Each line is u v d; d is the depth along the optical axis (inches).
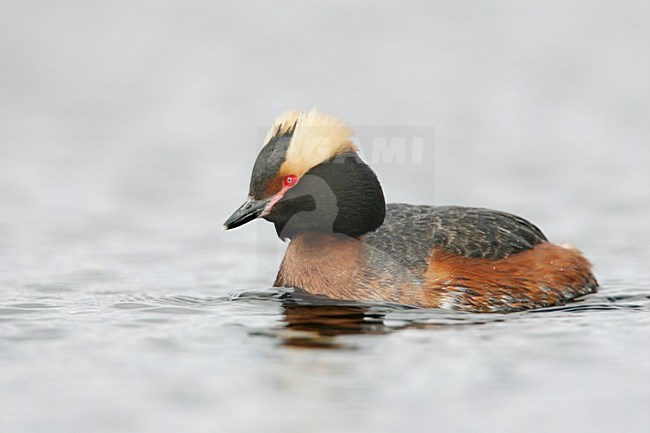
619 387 411.5
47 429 376.2
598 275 633.6
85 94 1198.3
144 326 491.5
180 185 887.7
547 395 403.9
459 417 385.1
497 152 980.6
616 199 835.4
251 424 378.6
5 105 1149.1
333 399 400.2
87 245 712.4
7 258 670.5
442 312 530.6
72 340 469.1
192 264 663.1
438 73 1269.7
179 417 385.1
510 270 558.3
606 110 1134.4
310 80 1234.6
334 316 514.0
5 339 470.3
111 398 401.4
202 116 1116.5
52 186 880.3
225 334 478.0
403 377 420.5
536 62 1317.7
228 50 1353.3
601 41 1392.7
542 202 828.6
